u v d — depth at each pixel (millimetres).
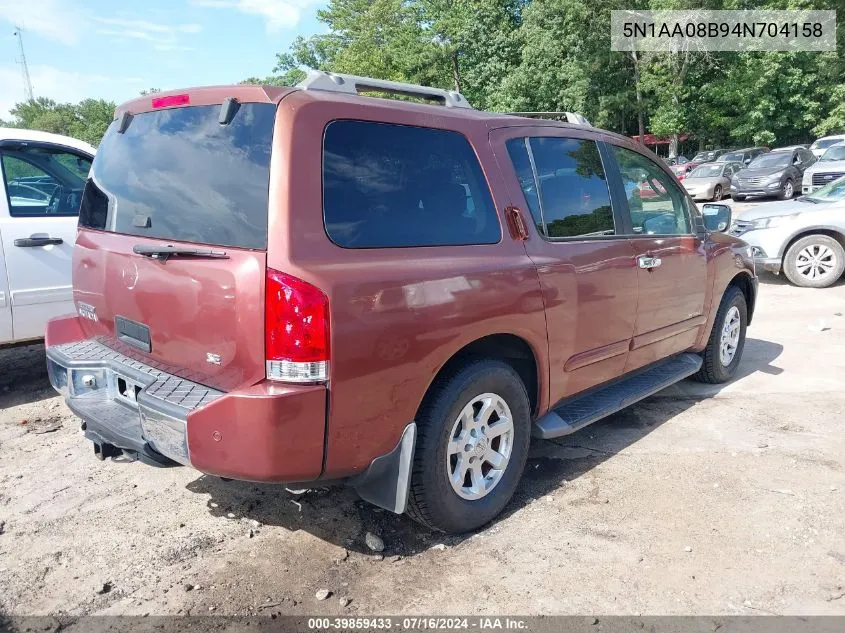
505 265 3100
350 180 2637
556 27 33719
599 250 3701
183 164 2785
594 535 3145
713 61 37156
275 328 2383
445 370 2982
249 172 2521
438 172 2994
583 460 3977
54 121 92500
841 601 2645
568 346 3520
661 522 3248
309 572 2885
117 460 3326
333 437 2520
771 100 35312
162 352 2840
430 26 37719
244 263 2438
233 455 2432
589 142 3918
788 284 9594
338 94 2777
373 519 3330
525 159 3453
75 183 5367
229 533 3205
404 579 2832
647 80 35781
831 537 3084
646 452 4066
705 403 4918
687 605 2633
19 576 2867
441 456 2904
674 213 4559
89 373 3195
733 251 5207
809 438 4211
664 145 50875
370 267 2574
